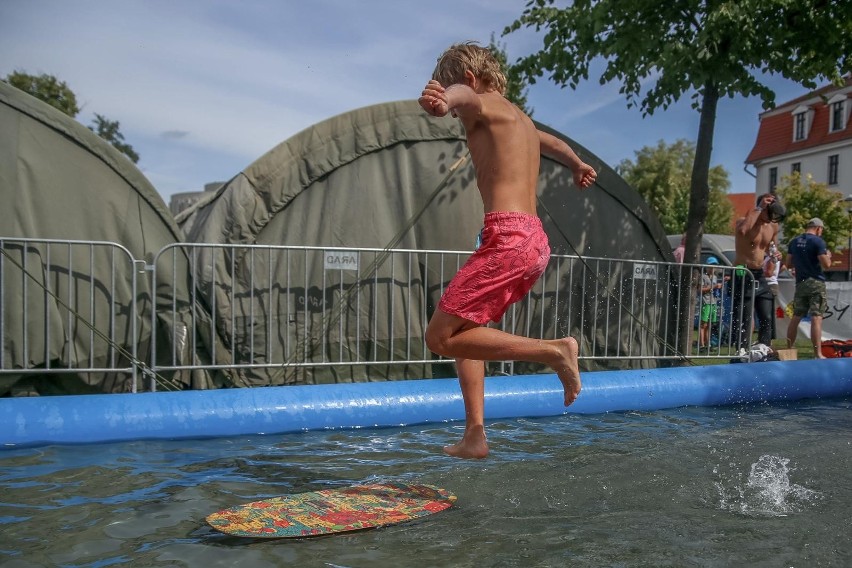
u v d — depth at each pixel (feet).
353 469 12.33
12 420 14.07
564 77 28.07
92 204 18.89
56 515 9.64
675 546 8.57
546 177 23.47
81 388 18.62
